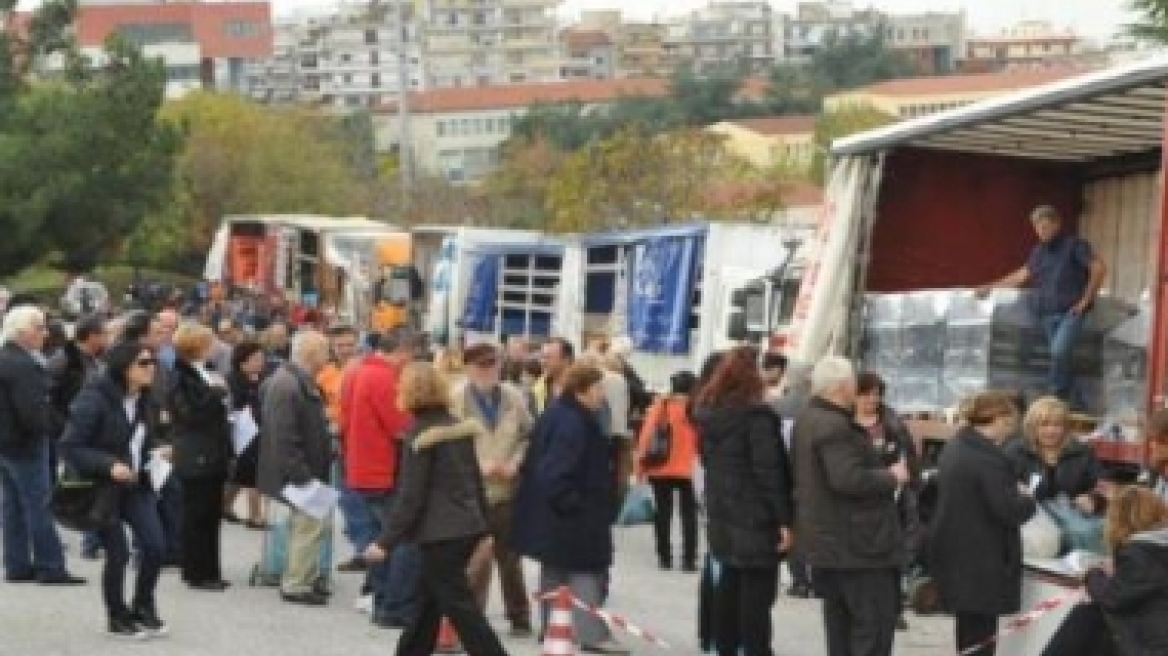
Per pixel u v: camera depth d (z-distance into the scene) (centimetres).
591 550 1450
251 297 5262
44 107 6756
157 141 6894
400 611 1561
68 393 1852
